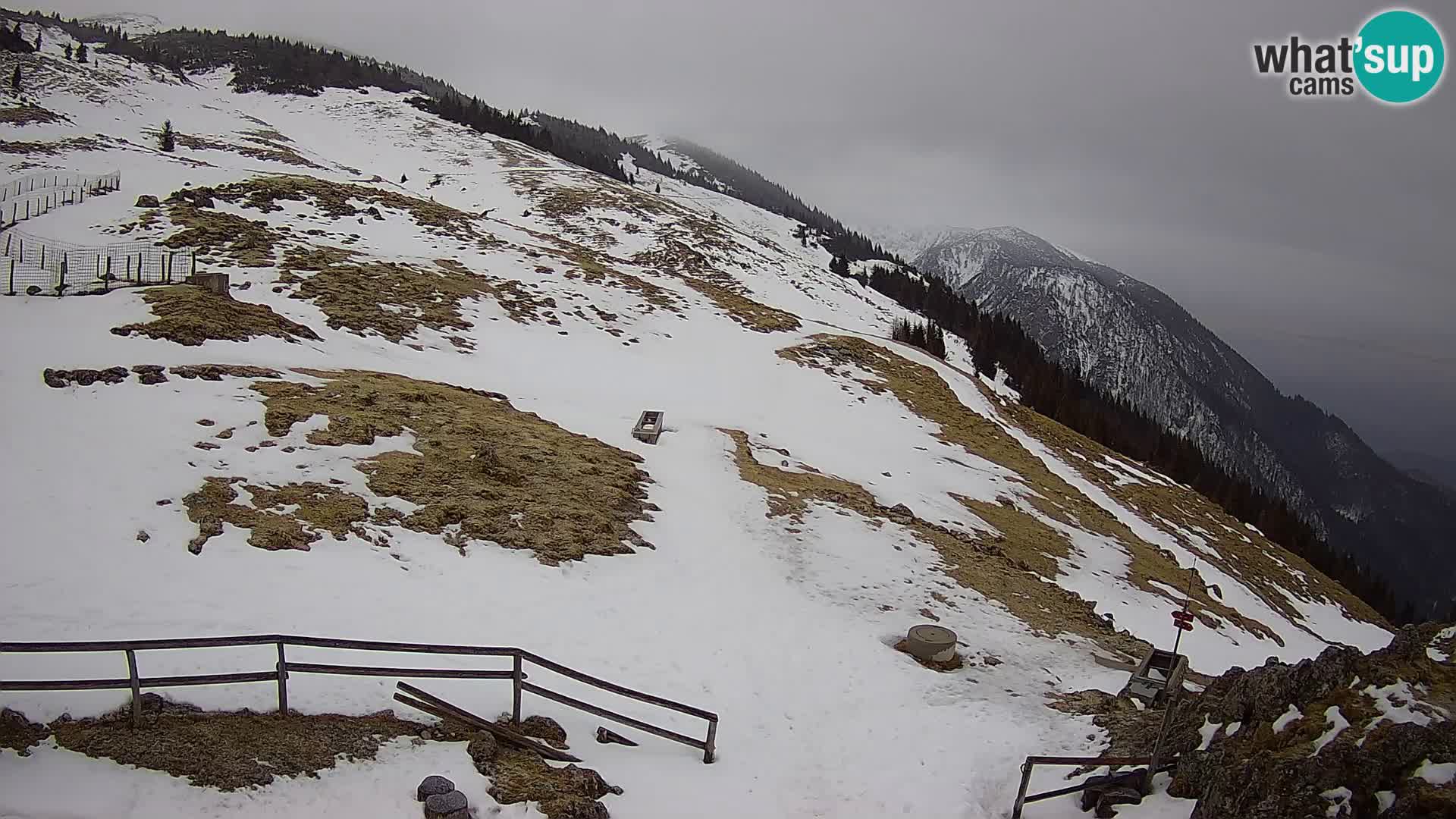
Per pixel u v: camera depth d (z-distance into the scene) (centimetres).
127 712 879
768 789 1033
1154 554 3291
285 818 773
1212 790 797
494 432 2148
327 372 2253
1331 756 707
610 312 4172
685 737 1077
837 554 2034
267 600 1211
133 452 1512
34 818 702
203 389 1839
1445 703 752
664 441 2666
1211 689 1002
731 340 4291
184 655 1025
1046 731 1255
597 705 1148
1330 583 4619
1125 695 1396
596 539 1728
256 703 944
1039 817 970
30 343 1908
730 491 2320
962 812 1001
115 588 1147
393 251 4081
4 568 1126
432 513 1638
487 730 984
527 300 3934
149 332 2122
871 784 1070
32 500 1291
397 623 1238
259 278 3162
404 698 973
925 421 3950
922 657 1513
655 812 926
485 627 1294
